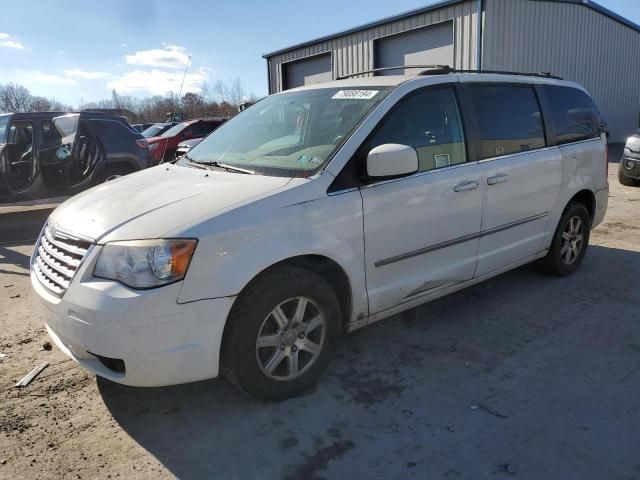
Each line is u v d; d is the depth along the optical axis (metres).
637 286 4.94
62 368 3.58
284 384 3.08
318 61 21.42
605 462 2.59
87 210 3.10
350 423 2.93
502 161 4.17
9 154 8.59
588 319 4.22
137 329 2.58
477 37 15.47
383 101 3.51
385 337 3.96
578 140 5.06
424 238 3.62
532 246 4.65
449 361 3.59
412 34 17.56
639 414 2.97
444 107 3.87
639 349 3.72
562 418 2.94
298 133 3.68
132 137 9.73
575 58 18.77
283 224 2.91
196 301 2.66
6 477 2.54
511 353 3.69
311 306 3.13
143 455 2.70
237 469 2.59
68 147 8.72
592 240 6.62
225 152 3.91
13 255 6.77
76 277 2.71
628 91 22.66
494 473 2.52
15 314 4.57
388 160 3.14
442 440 2.77
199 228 2.68
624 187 10.59
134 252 2.62
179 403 3.14
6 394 3.25
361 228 3.24
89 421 2.98
